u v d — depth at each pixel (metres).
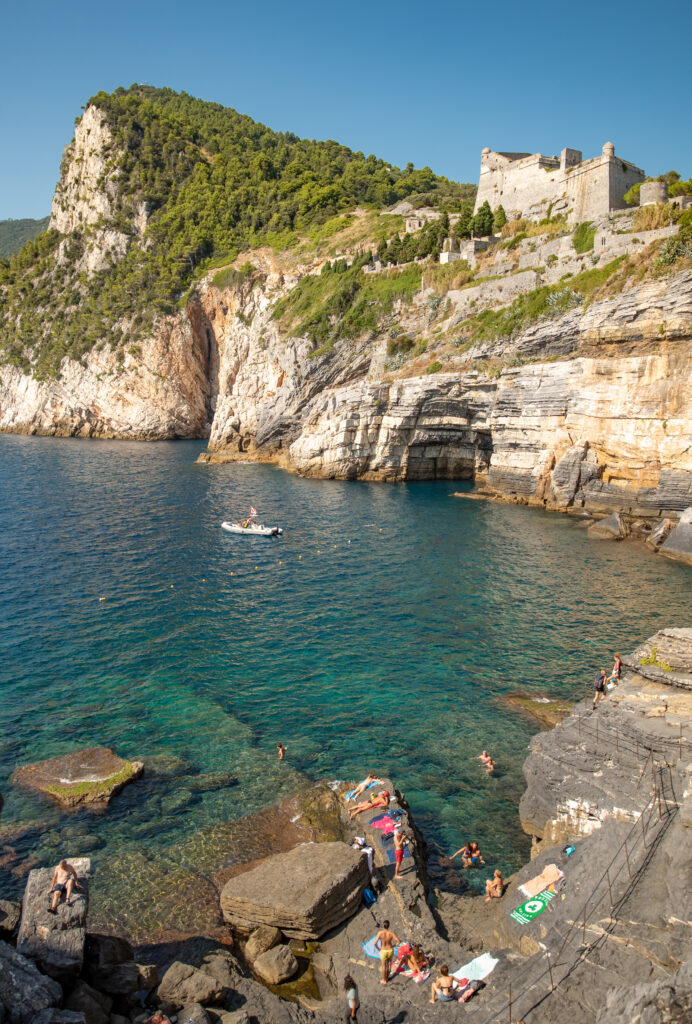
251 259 142.50
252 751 26.50
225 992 15.26
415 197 147.75
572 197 84.12
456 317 86.56
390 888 19.05
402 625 38.97
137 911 18.67
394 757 26.28
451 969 15.66
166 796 23.69
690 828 15.46
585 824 20.00
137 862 20.53
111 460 107.75
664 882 15.35
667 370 58.50
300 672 33.09
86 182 171.62
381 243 117.44
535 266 79.75
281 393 104.12
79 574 47.75
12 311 168.50
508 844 21.77
